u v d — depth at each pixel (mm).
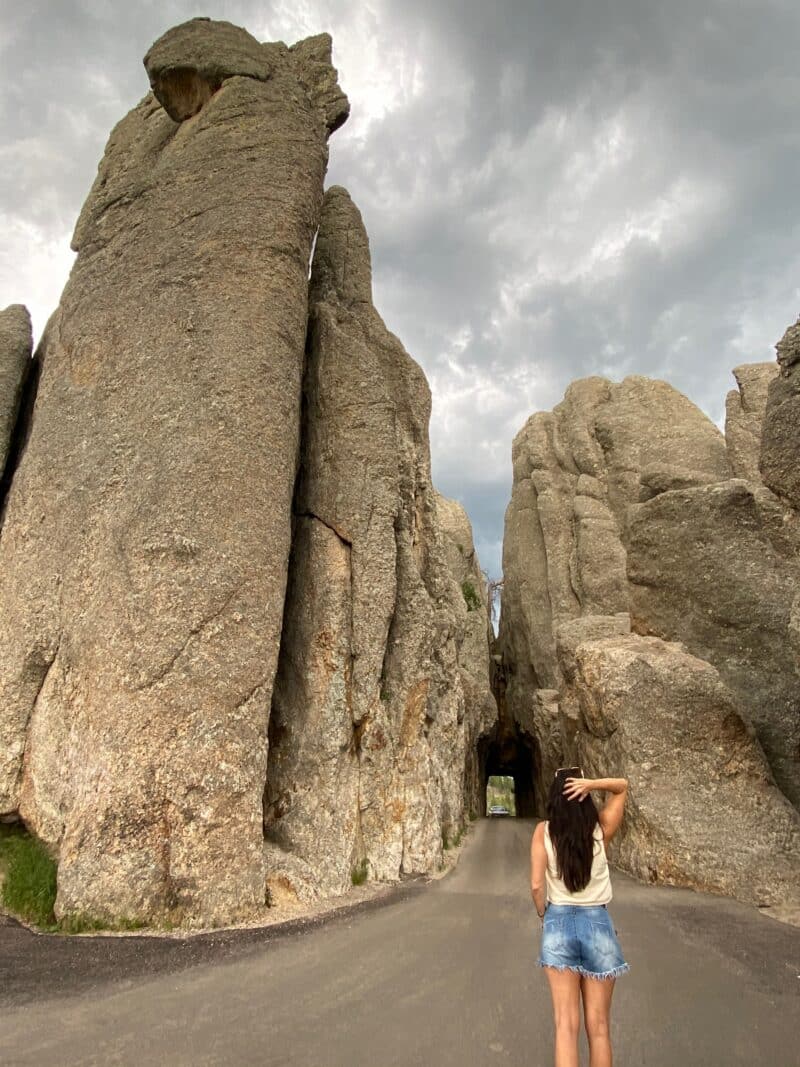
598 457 47062
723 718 17500
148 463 14977
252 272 17094
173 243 17594
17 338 20125
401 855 17141
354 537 18797
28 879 12445
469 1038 5906
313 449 19797
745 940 9820
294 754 16578
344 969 8195
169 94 21328
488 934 10133
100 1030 6148
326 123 23984
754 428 32281
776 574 21141
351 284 24469
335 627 17609
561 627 30062
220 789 12477
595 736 20453
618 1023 6242
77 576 14734
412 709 19344
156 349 16266
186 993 7273
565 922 4719
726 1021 6297
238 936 10367
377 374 20703
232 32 21375
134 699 12734
